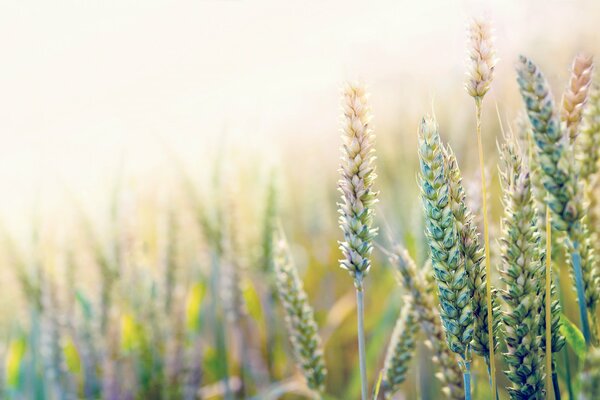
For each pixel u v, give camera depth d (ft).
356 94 1.51
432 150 1.46
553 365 1.50
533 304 1.45
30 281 2.51
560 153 1.39
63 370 2.66
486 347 1.50
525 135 1.64
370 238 1.53
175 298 2.59
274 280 2.59
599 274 1.54
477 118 1.44
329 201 3.93
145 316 2.58
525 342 1.45
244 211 2.58
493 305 1.51
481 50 1.42
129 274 2.53
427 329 1.68
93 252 2.46
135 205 2.51
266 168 2.58
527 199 1.44
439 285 1.47
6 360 3.05
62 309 2.57
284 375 2.89
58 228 2.52
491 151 2.23
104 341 2.53
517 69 1.40
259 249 2.55
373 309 3.03
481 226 1.66
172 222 2.53
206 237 2.54
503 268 1.46
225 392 2.85
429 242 1.48
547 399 1.44
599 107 1.56
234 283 2.63
